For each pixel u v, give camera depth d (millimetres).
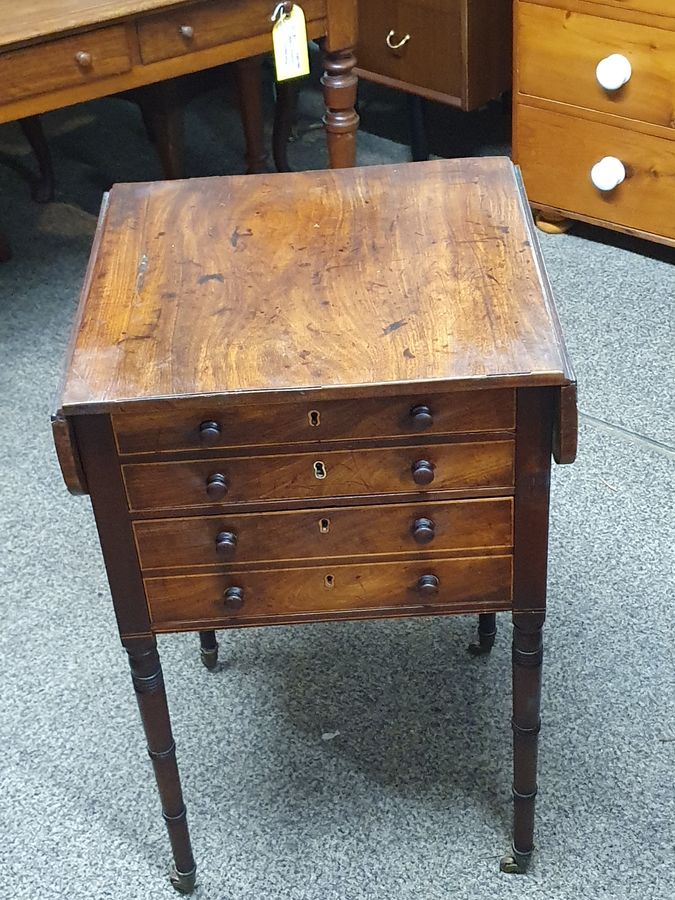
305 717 1578
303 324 1113
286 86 2809
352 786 1478
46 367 2373
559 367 1018
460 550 1136
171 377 1044
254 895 1363
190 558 1134
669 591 1721
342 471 1082
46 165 2975
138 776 1519
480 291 1146
